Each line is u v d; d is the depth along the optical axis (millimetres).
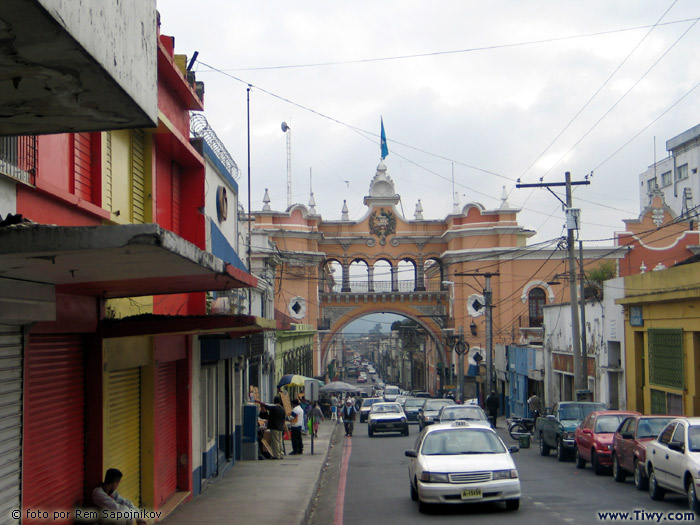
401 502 14422
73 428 8844
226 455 19969
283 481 17141
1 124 5602
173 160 15305
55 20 3920
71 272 6609
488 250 54438
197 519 12117
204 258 6797
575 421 22578
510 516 12211
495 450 13477
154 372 11883
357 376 148375
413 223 58281
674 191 66688
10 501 6898
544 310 40312
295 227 55312
